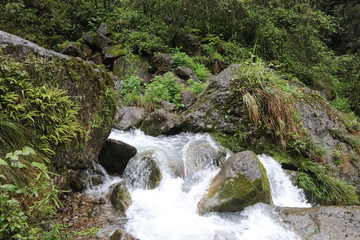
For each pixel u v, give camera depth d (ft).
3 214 6.23
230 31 38.14
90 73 11.91
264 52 36.63
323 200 14.20
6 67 8.68
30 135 9.00
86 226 9.95
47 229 8.74
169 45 32.94
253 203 11.65
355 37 48.65
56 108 9.88
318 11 40.47
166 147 15.61
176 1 32.42
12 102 8.63
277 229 10.74
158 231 10.12
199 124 17.07
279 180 14.48
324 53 38.93
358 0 48.75
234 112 16.56
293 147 15.83
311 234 10.47
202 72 28.07
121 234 9.12
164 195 12.51
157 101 21.38
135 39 31.78
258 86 16.97
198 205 11.58
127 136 17.58
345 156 16.69
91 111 11.75
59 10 39.96
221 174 12.71
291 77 34.04
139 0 34.88
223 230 10.36
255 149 15.67
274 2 39.73
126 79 25.40
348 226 10.62
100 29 34.81
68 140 10.36
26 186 7.91
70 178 11.18
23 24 35.29
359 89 36.47
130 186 13.17
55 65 10.39
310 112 18.31
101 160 13.98
